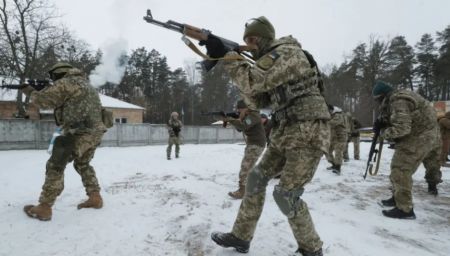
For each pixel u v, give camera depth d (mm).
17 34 21266
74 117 3592
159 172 7520
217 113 5164
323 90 2678
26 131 14188
